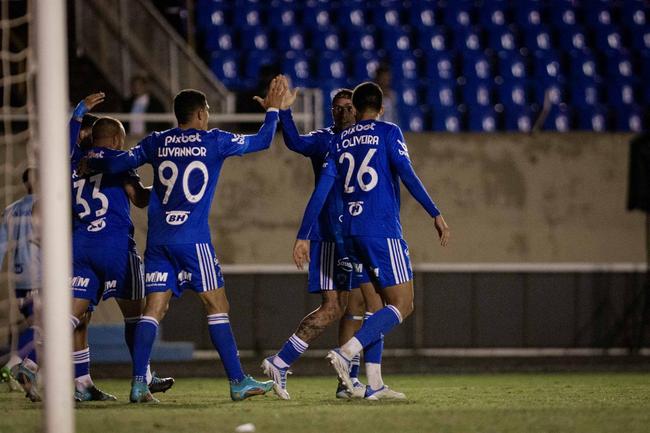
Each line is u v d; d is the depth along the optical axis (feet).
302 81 194.90
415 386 108.37
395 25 210.79
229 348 79.97
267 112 81.66
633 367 139.95
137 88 153.99
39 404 80.53
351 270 82.89
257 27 204.85
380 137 78.74
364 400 81.35
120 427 61.21
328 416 66.69
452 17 213.05
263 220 151.94
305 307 151.02
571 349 152.97
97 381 125.39
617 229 154.81
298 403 78.54
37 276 90.84
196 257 77.71
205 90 156.76
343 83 195.42
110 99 162.61
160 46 159.33
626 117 198.08
